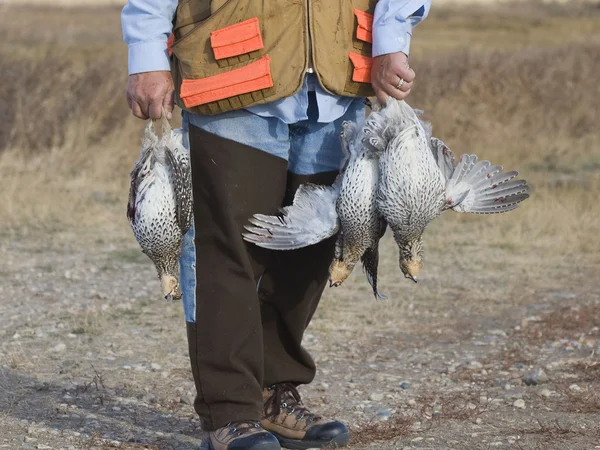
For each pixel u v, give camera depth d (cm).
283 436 355
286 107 311
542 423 400
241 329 319
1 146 1173
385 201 299
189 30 313
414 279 307
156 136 313
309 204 311
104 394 436
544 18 3847
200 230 319
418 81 1445
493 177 326
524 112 1427
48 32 1994
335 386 467
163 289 316
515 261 805
